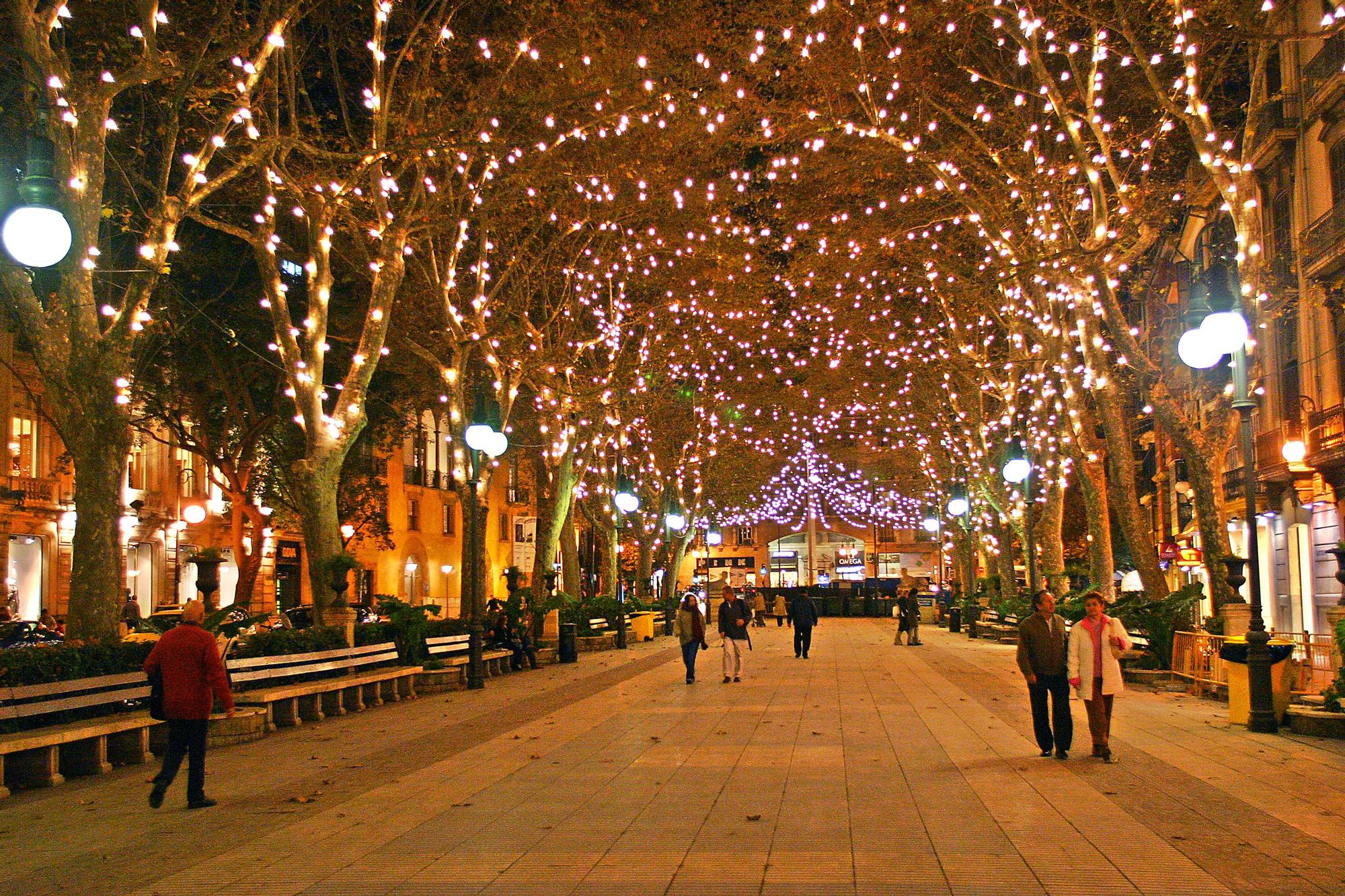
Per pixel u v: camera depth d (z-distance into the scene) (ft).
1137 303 126.72
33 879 23.88
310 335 64.75
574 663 92.22
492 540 213.25
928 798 31.12
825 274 100.53
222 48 52.01
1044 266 57.93
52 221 24.75
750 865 23.98
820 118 67.00
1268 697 44.29
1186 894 21.47
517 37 68.80
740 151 90.84
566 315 96.43
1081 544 164.14
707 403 139.23
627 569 224.12
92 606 44.96
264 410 115.96
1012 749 40.22
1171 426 60.75
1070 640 37.93
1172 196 76.48
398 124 64.59
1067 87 74.23
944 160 73.56
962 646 110.73
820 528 280.51
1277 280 75.92
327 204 63.77
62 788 35.42
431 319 95.04
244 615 86.63
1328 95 79.61
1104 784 33.06
